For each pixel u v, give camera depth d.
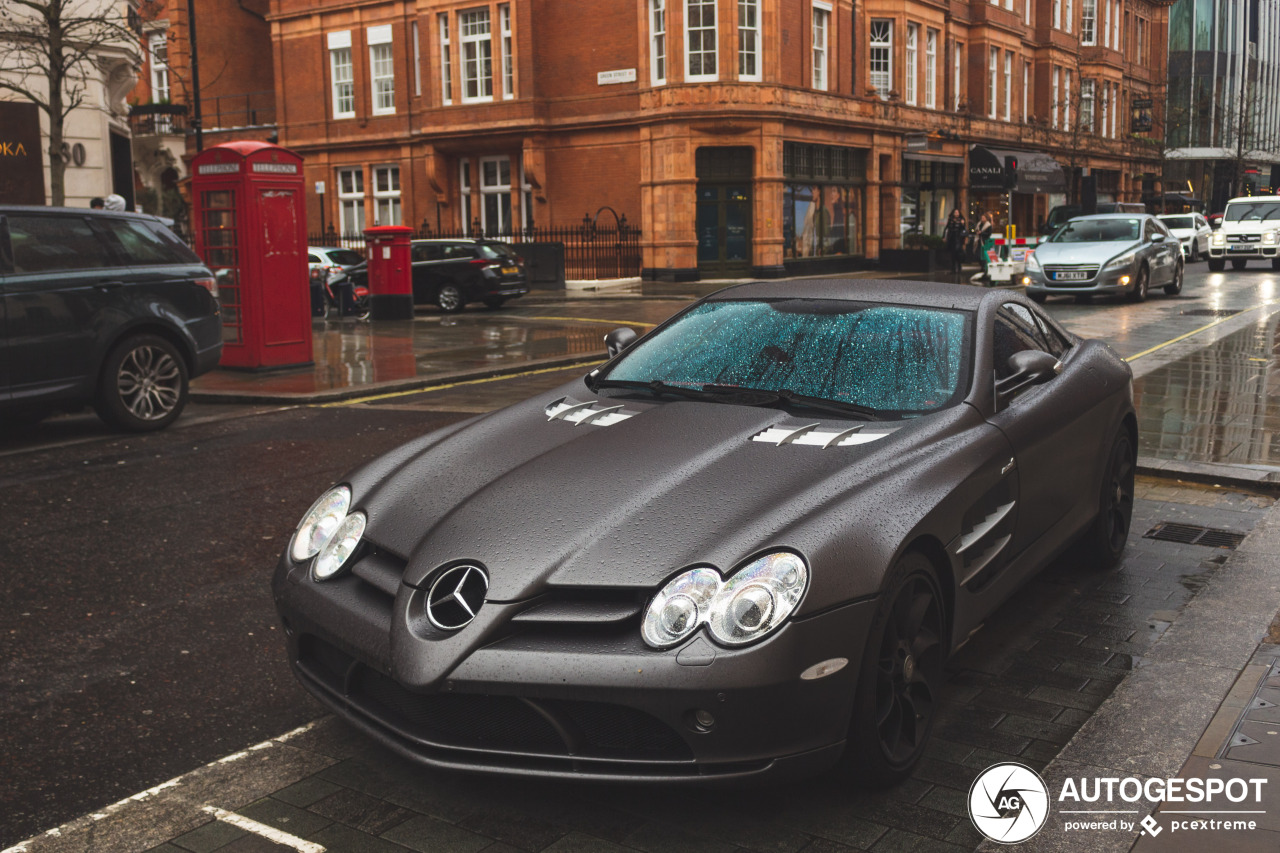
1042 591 4.84
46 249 8.08
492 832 2.96
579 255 31.08
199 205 12.16
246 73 41.69
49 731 3.64
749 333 4.25
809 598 2.79
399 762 3.38
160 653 4.28
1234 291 22.23
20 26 15.43
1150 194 56.56
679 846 2.87
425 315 21.58
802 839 2.90
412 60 33.78
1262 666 3.93
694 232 29.30
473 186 33.19
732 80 28.36
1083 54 50.22
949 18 37.28
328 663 3.34
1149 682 3.83
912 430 3.57
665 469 3.31
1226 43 66.31
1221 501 6.30
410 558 3.13
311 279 21.25
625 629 2.84
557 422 3.87
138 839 2.96
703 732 2.74
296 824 3.02
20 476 7.14
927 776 3.23
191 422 9.15
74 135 17.09
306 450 7.89
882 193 34.69
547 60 31.12
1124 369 5.22
